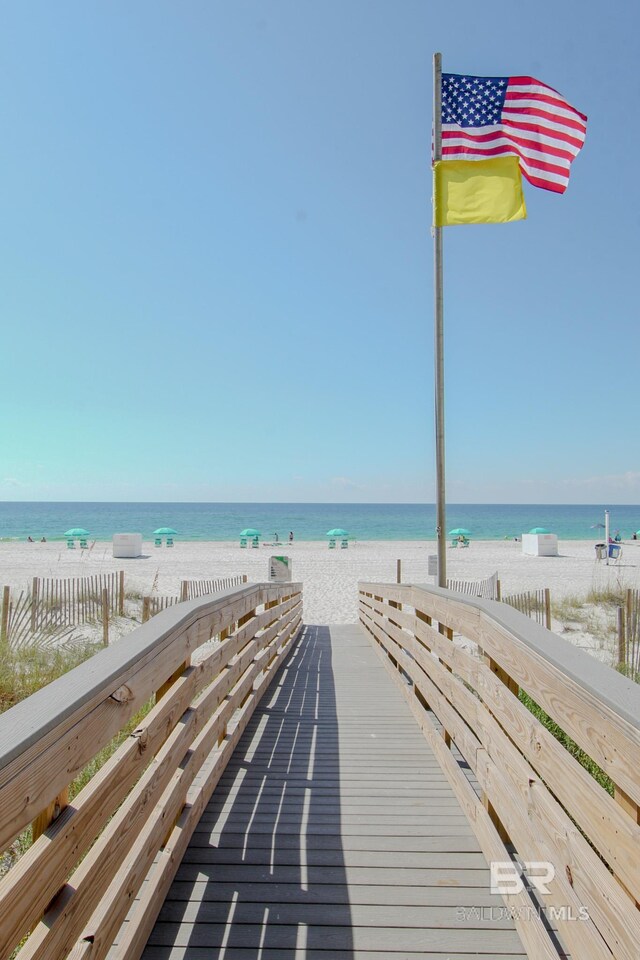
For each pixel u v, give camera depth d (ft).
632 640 35.65
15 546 140.67
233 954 7.55
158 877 8.18
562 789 6.66
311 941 7.80
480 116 25.26
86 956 5.81
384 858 9.73
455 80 25.45
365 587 36.58
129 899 7.12
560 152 24.95
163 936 7.86
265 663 20.70
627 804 5.17
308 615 53.31
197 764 10.64
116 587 55.42
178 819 9.77
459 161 25.16
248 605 16.74
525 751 8.00
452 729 12.53
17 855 11.12
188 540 194.08
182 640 9.51
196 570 83.97
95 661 6.74
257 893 8.77
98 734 6.03
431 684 15.44
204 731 11.62
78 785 13.34
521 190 24.91
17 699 20.20
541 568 88.84
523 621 8.87
